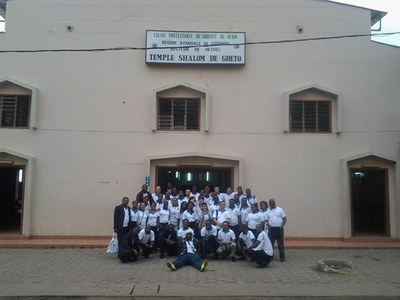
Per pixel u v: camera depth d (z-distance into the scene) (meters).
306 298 8.81
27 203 15.45
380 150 16.19
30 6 16.31
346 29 16.53
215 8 16.38
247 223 13.30
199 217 13.67
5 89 16.05
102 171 15.81
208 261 12.50
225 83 16.20
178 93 16.19
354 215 16.39
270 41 16.34
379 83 16.44
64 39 16.19
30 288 9.28
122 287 9.45
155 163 15.91
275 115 16.14
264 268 11.62
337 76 16.38
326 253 14.06
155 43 16.06
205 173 16.41
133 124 15.98
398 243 15.42
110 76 16.12
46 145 15.83
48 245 14.52
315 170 16.00
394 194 16.06
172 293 8.99
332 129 16.23
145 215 13.41
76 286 9.49
